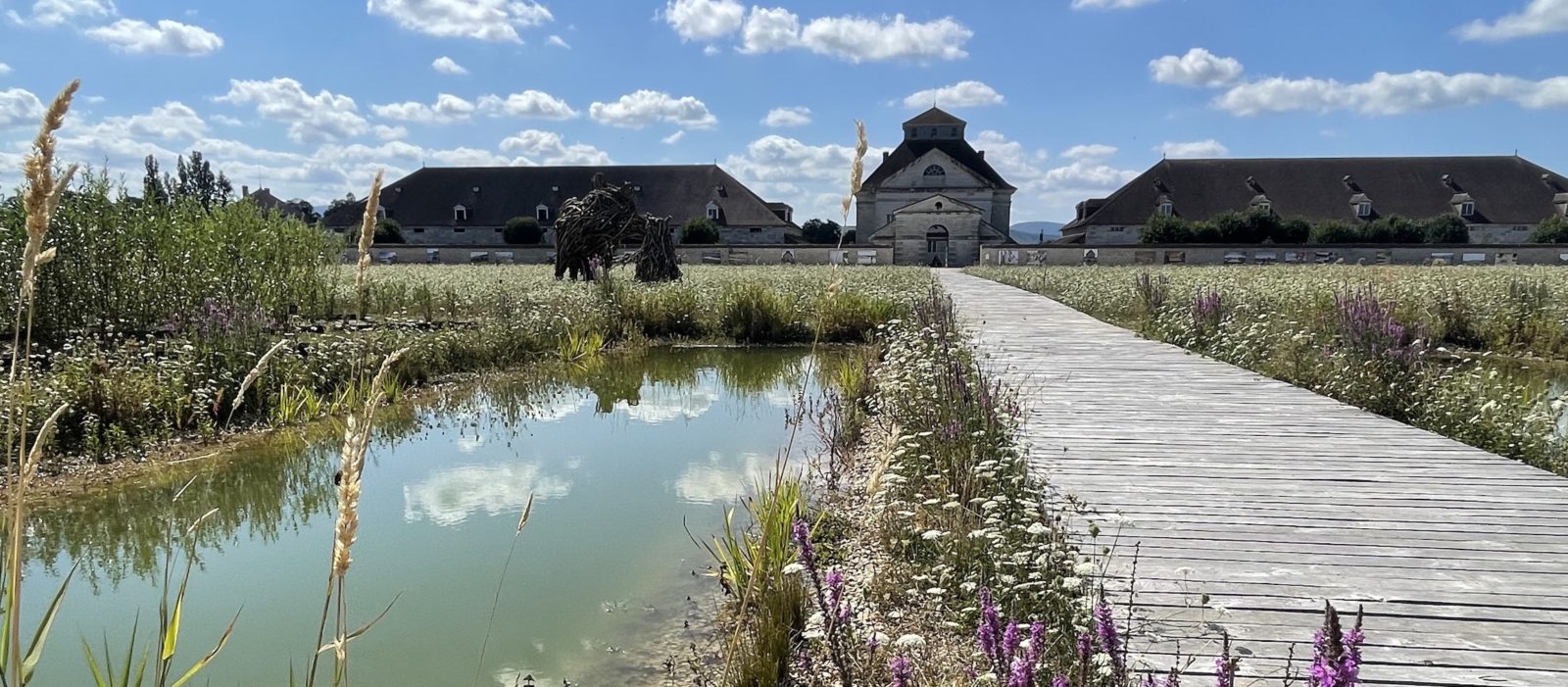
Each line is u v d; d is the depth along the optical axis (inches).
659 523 219.9
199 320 372.2
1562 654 111.7
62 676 142.9
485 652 152.7
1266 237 1904.5
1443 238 2003.0
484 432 327.3
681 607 170.6
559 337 509.7
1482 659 110.7
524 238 2325.3
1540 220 2185.0
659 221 834.2
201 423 294.8
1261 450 214.5
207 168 1948.8
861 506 223.0
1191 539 152.3
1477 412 258.5
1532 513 165.3
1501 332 526.3
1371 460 204.4
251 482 256.7
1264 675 106.0
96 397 281.0
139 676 89.0
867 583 167.5
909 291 703.1
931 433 213.9
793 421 344.8
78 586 182.1
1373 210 2258.9
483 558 196.2
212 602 173.6
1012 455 194.1
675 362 521.7
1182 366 352.8
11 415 60.7
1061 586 128.7
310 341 390.6
